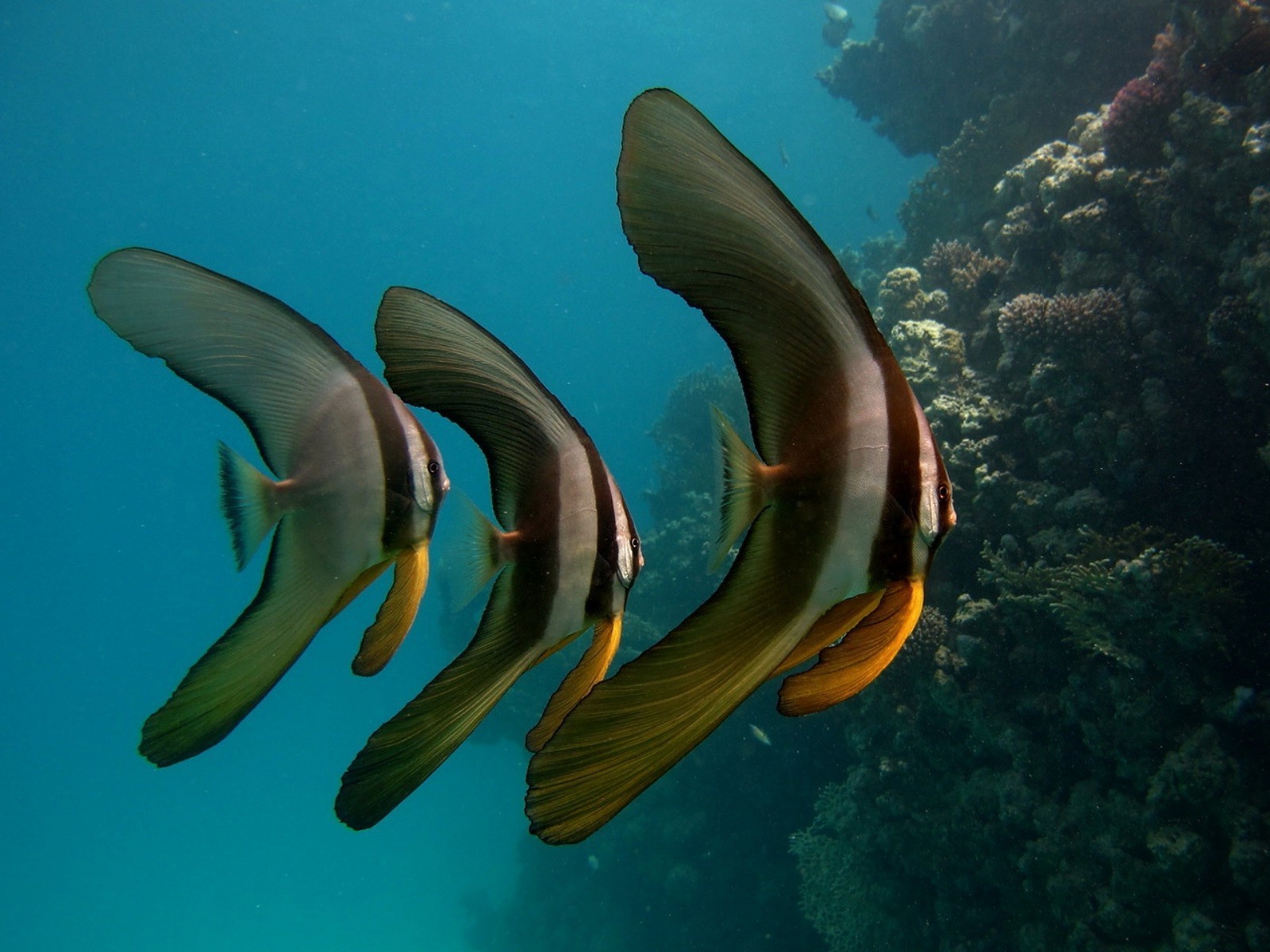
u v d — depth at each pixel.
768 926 11.08
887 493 0.71
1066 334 6.51
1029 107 11.25
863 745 7.95
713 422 0.70
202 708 1.04
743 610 0.64
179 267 1.09
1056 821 6.11
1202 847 5.09
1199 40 6.42
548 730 1.06
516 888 21.17
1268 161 5.77
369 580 1.25
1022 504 6.61
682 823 12.03
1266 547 5.79
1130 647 5.56
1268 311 5.54
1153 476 6.19
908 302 9.39
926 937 7.79
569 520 1.09
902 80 14.78
